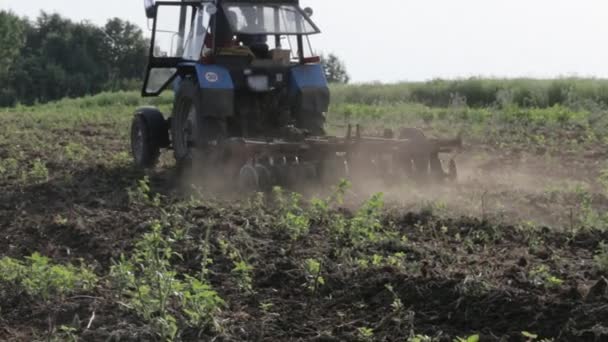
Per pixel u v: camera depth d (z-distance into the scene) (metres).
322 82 40.38
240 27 39.56
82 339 20.16
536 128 61.72
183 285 21.48
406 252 26.33
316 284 22.84
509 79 98.56
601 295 20.64
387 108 79.88
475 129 60.31
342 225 27.89
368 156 35.91
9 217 33.09
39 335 20.66
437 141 36.09
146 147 43.88
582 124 61.81
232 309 22.06
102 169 44.22
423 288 22.06
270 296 22.94
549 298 20.78
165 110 86.31
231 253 25.83
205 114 38.31
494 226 28.80
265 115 40.59
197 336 20.11
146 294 21.16
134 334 20.05
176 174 41.84
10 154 48.97
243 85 39.94
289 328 20.81
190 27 41.91
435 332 19.98
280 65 40.38
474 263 24.75
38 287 22.97
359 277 23.59
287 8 40.62
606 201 35.00
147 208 33.84
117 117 80.44
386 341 19.66
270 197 34.59
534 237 27.56
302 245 27.36
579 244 27.44
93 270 25.67
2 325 21.36
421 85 101.62
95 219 31.69
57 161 46.50
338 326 20.56
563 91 85.38
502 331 19.95
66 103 119.62
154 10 42.38
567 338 19.03
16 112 93.44
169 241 24.33
